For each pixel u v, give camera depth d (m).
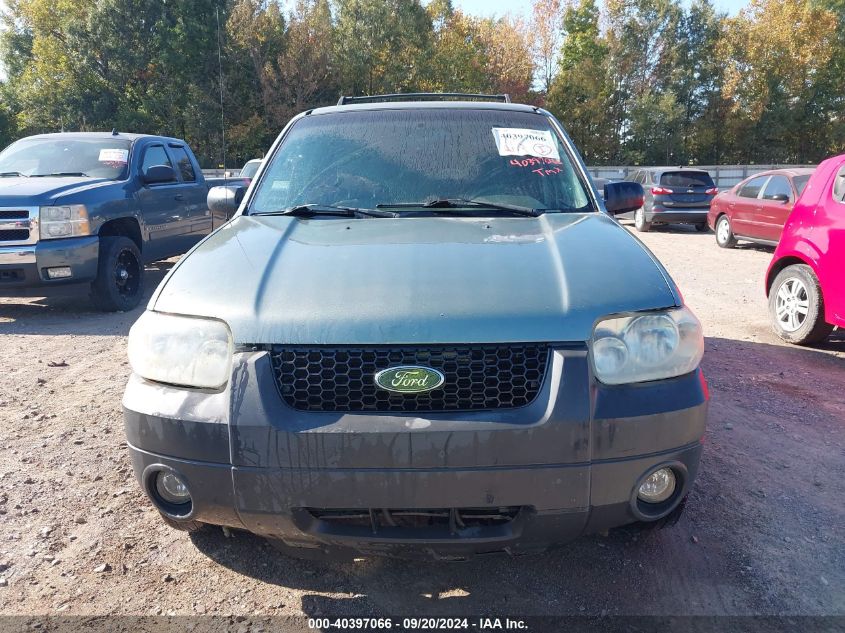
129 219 7.66
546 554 2.73
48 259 6.50
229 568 2.64
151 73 42.16
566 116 47.09
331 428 1.97
